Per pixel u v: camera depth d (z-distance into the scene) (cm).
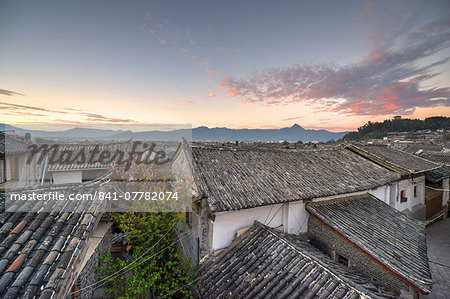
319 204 950
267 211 877
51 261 364
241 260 705
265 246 718
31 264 354
